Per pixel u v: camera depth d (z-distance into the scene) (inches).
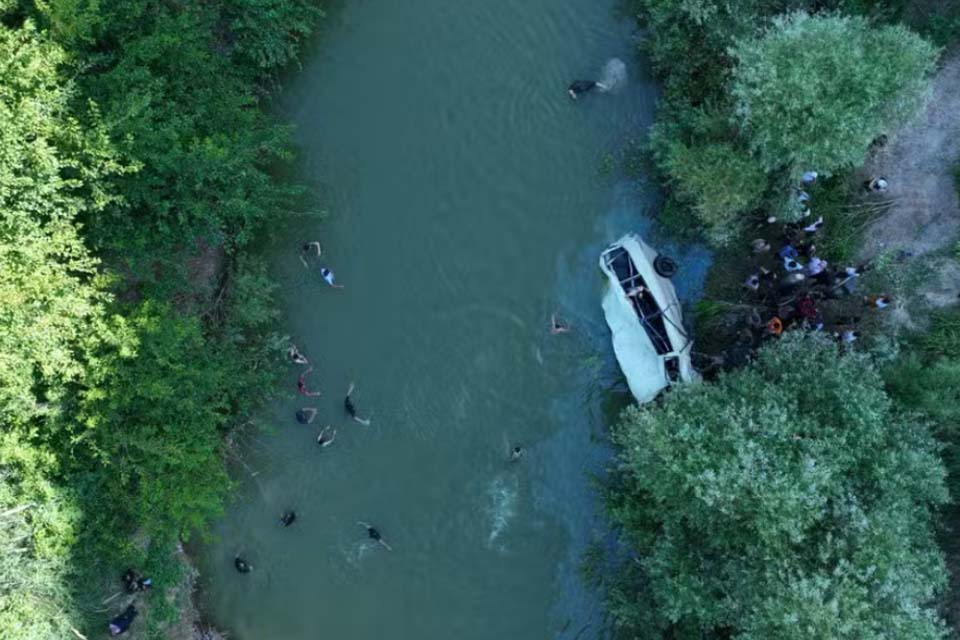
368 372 781.9
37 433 644.7
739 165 653.9
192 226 686.5
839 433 609.0
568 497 758.5
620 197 765.3
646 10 746.8
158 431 660.7
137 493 676.7
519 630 755.4
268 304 776.3
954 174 711.7
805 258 716.7
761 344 706.2
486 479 770.2
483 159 781.3
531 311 773.9
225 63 709.3
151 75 641.6
